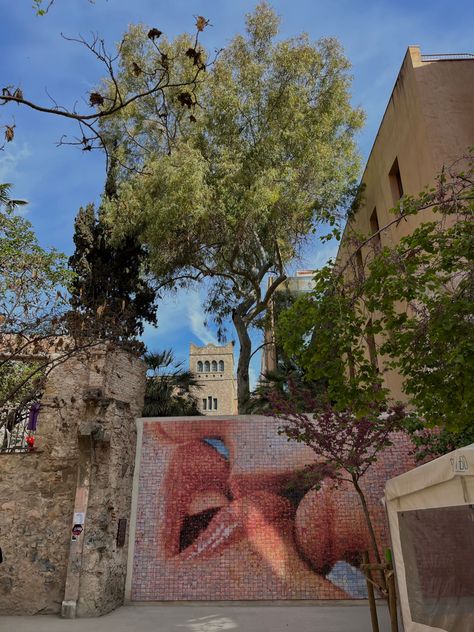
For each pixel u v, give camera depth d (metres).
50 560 9.53
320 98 17.09
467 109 12.23
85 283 17.83
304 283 24.12
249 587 10.18
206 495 10.99
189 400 19.25
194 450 11.42
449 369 5.77
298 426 9.20
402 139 13.71
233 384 67.69
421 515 5.45
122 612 9.40
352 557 10.34
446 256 6.23
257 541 10.55
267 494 10.93
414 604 5.55
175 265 17.72
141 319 19.50
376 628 6.06
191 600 10.12
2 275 9.27
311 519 10.68
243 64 16.89
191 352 68.12
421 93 12.48
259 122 16.84
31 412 10.62
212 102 16.09
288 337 7.02
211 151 16.81
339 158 17.42
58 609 9.17
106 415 10.37
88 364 10.05
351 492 10.85
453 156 11.69
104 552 9.57
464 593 4.90
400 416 8.51
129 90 13.73
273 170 15.66
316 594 10.08
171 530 10.72
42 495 10.02
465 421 6.07
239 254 18.34
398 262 6.41
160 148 16.62
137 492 11.09
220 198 15.52
